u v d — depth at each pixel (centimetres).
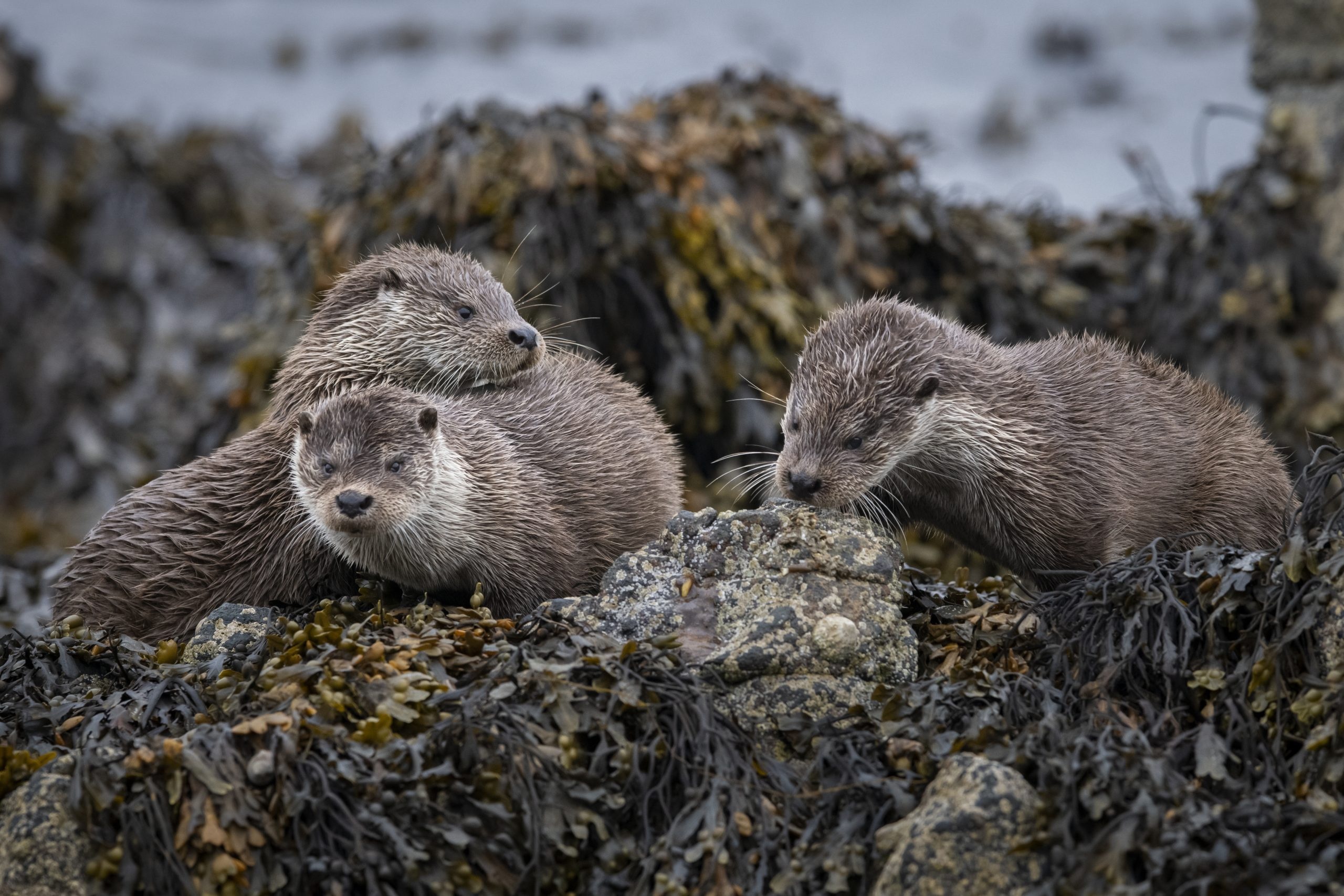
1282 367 2789
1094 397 1631
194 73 7769
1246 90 7094
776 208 2831
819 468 1497
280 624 1473
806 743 1298
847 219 2834
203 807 1197
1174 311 2933
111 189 4103
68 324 3784
